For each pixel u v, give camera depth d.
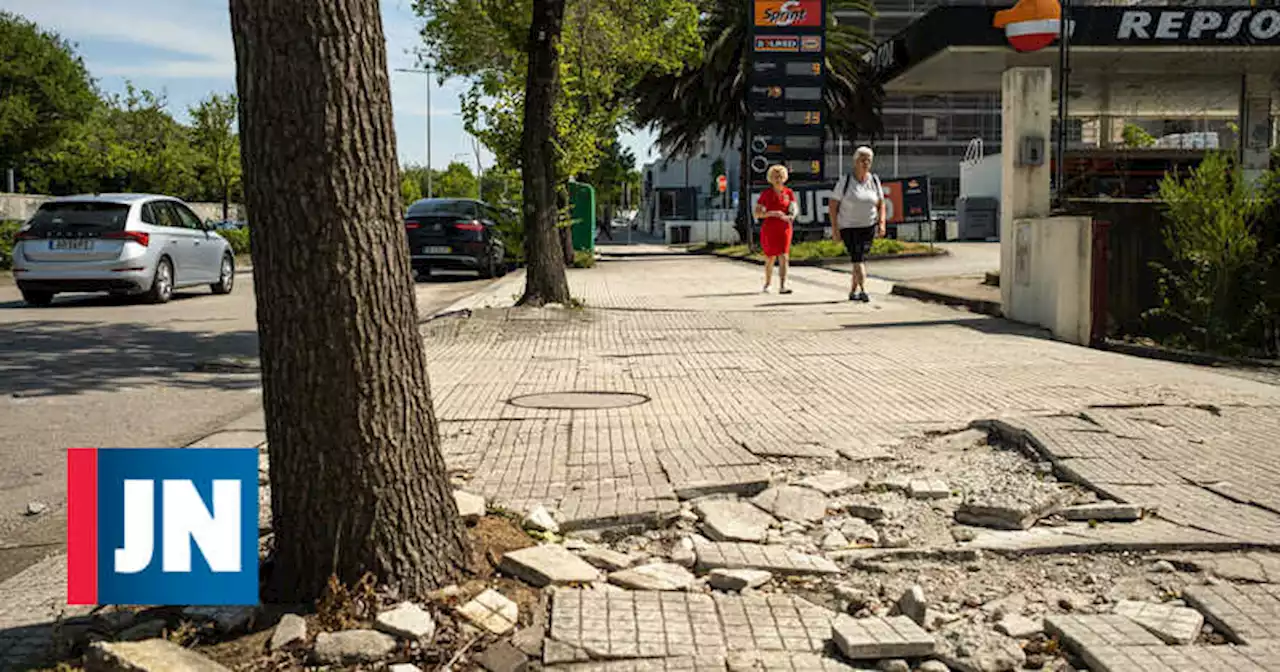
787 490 4.70
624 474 5.02
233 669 2.92
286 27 3.03
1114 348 9.76
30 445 6.35
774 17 29.91
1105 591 3.53
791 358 9.03
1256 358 10.10
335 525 3.23
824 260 24.73
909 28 32.22
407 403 3.33
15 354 10.57
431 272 27.02
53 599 3.57
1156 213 11.24
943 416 6.21
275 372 3.23
